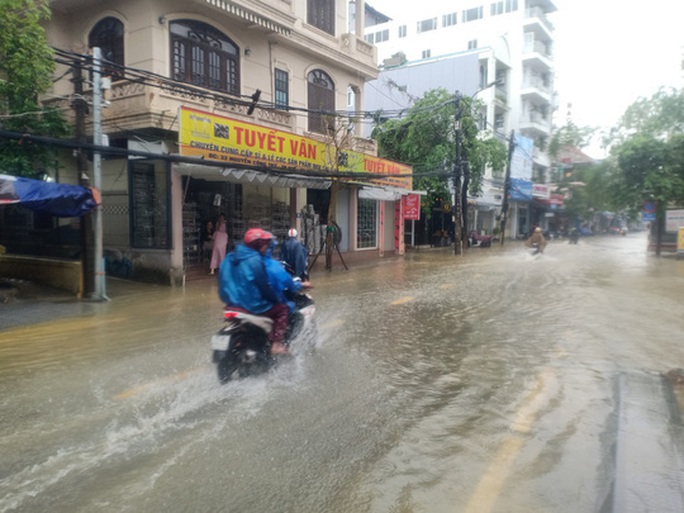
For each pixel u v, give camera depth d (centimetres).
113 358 598
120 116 1234
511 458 351
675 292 1161
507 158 3222
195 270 1359
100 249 1025
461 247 2502
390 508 293
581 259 2167
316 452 358
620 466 330
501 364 577
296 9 1738
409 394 477
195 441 372
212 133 1234
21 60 940
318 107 1888
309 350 621
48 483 314
